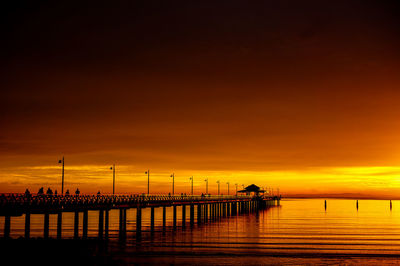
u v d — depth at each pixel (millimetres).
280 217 95125
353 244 47031
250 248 43125
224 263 35531
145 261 35688
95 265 33812
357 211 136125
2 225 70812
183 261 36000
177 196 65625
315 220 85125
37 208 35750
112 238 49281
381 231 61844
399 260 37594
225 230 61125
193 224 71625
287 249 42875
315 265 35312
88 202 42688
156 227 65500
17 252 36188
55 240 41531
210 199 82000
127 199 50156
